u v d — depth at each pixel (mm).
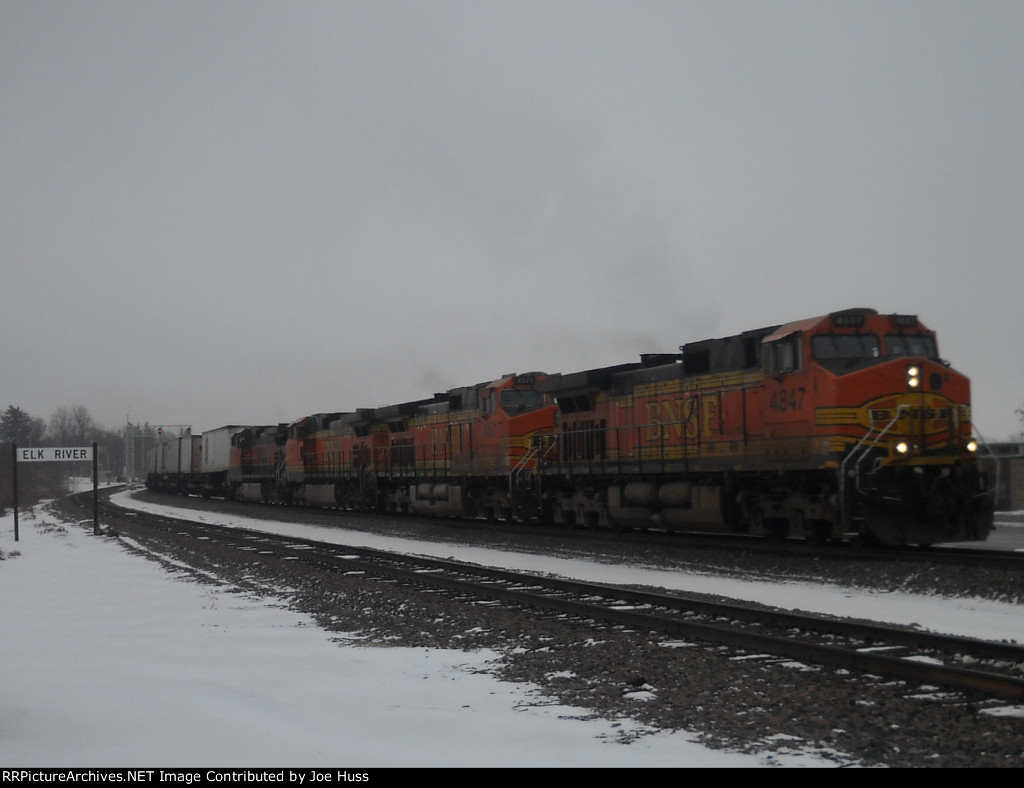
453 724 8750
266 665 11812
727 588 17859
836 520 20250
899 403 19953
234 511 55812
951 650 10805
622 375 28359
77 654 12711
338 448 50531
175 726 8688
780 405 21500
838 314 20750
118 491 124000
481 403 35156
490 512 35969
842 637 12000
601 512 29359
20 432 168125
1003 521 33656
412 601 16672
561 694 9938
